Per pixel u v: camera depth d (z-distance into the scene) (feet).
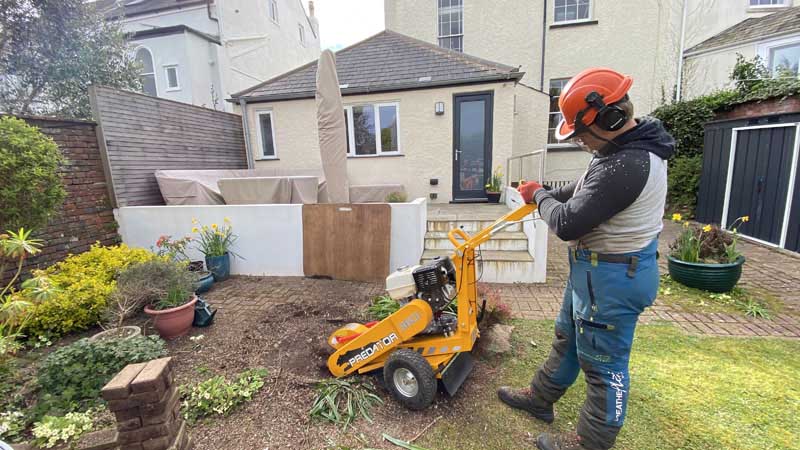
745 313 11.16
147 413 5.59
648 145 4.66
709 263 12.76
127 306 10.53
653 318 10.97
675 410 7.02
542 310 11.85
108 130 17.11
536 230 14.03
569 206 4.93
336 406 7.29
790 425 6.56
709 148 21.62
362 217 15.25
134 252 14.02
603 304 4.98
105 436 6.14
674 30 30.96
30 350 10.07
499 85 23.38
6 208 10.04
